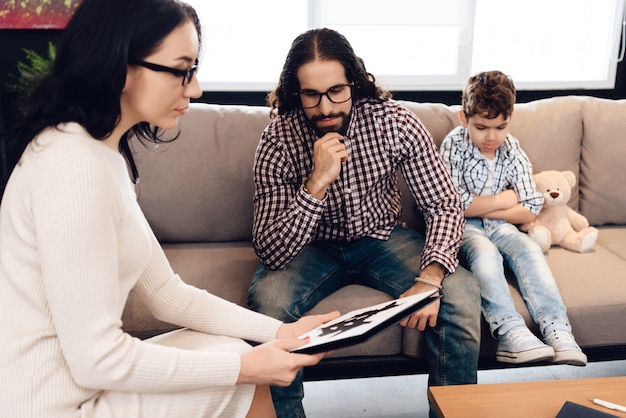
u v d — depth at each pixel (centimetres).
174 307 123
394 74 260
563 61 268
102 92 96
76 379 98
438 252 163
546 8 261
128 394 103
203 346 117
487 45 263
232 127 199
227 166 196
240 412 112
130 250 104
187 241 201
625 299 171
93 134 97
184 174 194
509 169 198
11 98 247
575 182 206
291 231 158
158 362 101
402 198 204
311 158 170
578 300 171
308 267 168
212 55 253
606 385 123
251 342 149
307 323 130
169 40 97
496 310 164
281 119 172
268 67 256
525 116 213
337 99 154
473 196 196
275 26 252
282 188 168
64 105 97
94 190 93
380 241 179
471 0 253
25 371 96
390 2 247
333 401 191
